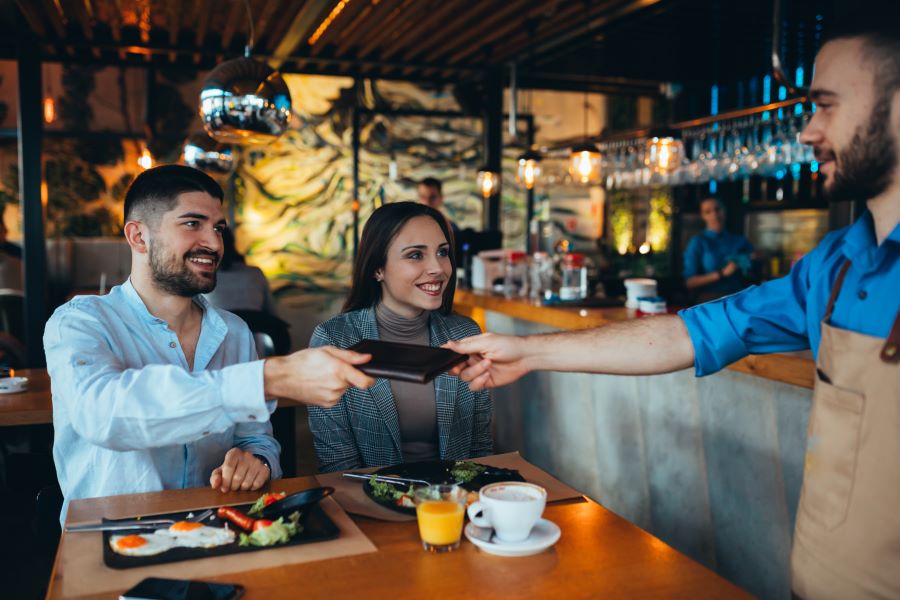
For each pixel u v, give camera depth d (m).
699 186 8.55
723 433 2.82
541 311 4.07
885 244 1.21
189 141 5.18
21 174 5.30
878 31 1.15
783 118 4.70
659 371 1.60
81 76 7.82
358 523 1.48
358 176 8.13
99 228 8.04
